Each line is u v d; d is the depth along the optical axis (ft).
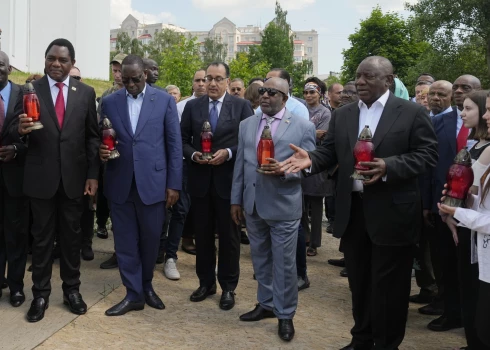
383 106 11.98
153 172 15.05
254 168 13.99
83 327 13.91
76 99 14.69
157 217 15.30
